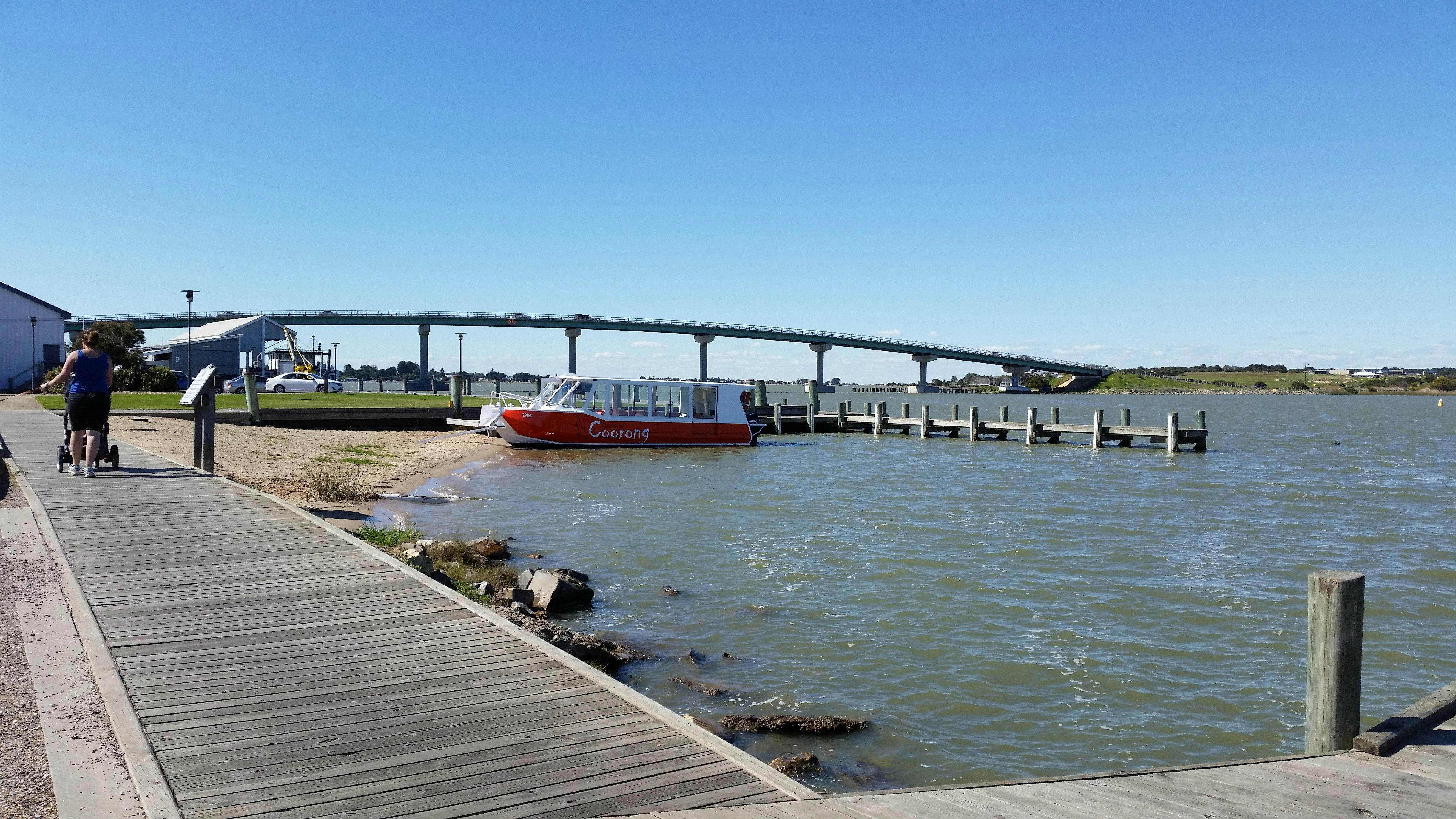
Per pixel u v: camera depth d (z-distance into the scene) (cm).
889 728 898
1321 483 3066
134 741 499
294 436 3422
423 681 628
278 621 764
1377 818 461
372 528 1599
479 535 1819
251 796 445
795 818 438
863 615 1291
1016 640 1188
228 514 1250
